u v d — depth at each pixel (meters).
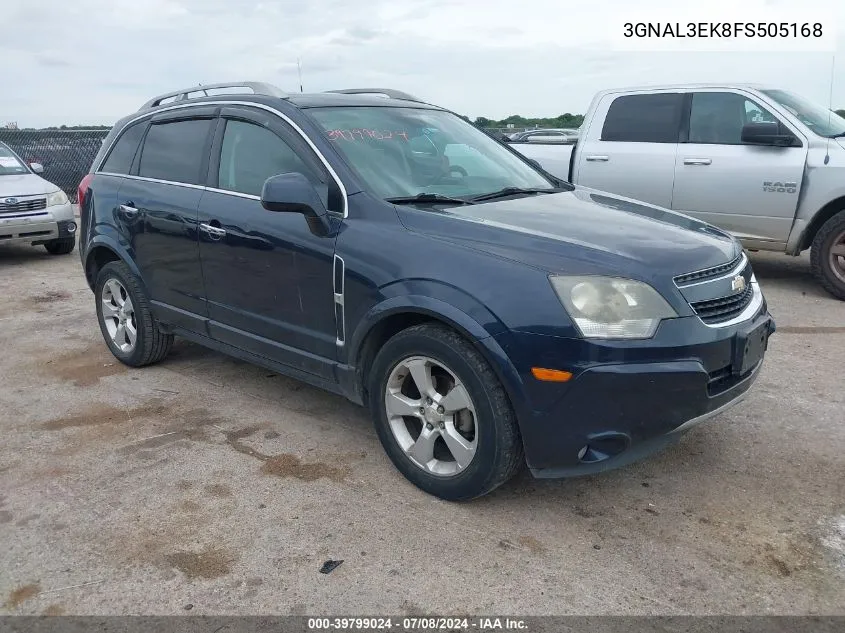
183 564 2.90
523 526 3.12
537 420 2.92
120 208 4.89
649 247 3.09
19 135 16.22
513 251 3.05
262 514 3.25
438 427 3.26
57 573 2.86
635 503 3.30
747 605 2.62
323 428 4.14
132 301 4.96
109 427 4.21
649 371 2.80
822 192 6.63
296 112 3.91
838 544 2.96
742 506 3.26
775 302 6.71
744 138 6.89
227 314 4.21
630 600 2.65
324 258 3.53
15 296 7.73
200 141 4.43
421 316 3.30
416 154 4.00
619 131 7.86
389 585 2.75
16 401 4.66
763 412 4.23
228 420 4.28
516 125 20.02
